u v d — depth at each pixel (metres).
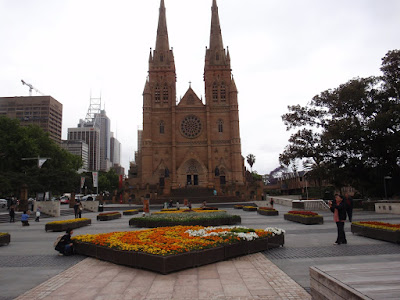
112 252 11.41
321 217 22.66
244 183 79.44
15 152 63.44
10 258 12.89
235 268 10.21
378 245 13.56
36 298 7.76
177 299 7.42
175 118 81.56
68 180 63.81
